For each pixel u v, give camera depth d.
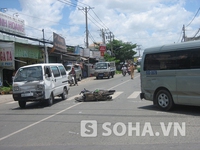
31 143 6.55
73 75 26.55
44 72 12.81
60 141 6.59
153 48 10.52
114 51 72.31
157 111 9.97
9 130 8.11
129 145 6.04
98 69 36.28
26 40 26.59
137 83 24.11
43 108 12.30
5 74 23.81
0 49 20.67
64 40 33.88
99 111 10.45
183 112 9.55
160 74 10.14
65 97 15.41
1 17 22.47
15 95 12.49
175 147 5.77
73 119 9.14
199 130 7.05
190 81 9.15
